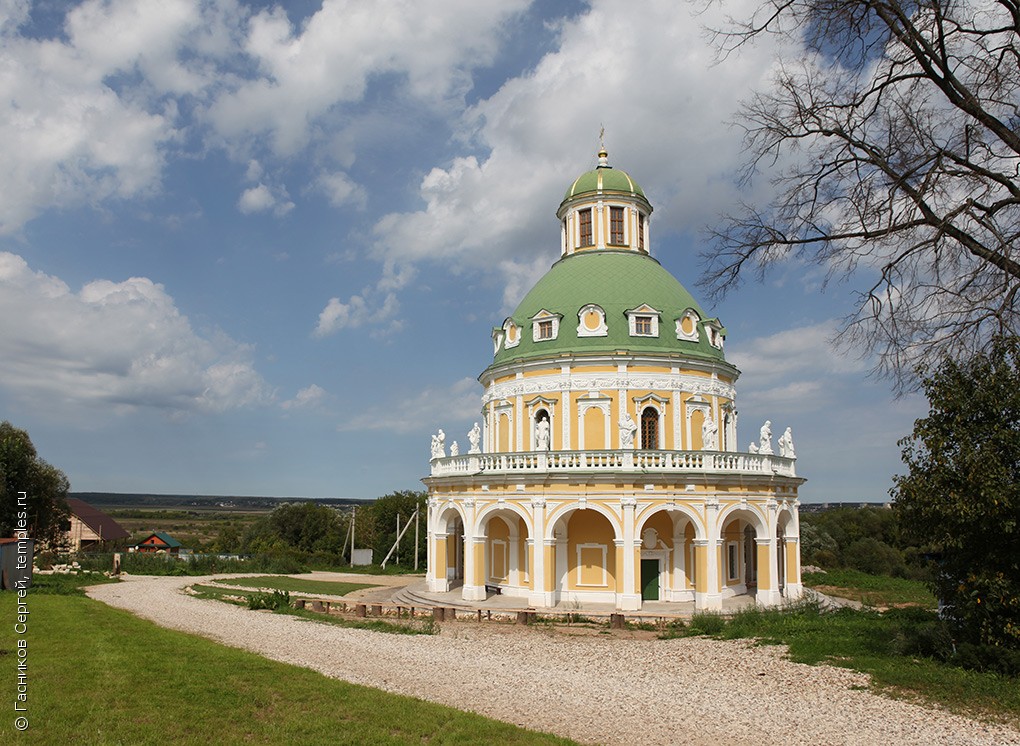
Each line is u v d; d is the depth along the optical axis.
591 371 44.56
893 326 19.25
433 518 46.91
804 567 69.88
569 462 40.28
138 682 18.52
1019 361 21.28
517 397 46.59
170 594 43.56
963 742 15.88
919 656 22.33
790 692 19.98
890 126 18.86
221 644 26.00
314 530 109.38
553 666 24.12
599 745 16.05
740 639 28.34
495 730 16.30
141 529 185.62
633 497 38.62
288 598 39.72
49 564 60.53
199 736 15.01
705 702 19.42
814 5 18.48
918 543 23.38
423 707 17.97
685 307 47.75
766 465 42.03
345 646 27.06
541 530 39.69
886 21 18.44
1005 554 20.75
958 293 18.61
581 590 41.44
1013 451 20.72
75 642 23.17
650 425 44.28
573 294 47.50
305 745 14.81
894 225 19.25
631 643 28.64
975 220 18.58
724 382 47.66
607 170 52.78
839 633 27.28
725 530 44.72
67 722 15.20
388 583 58.22
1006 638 20.58
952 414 22.00
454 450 45.41
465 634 30.72
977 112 18.66
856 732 16.67
